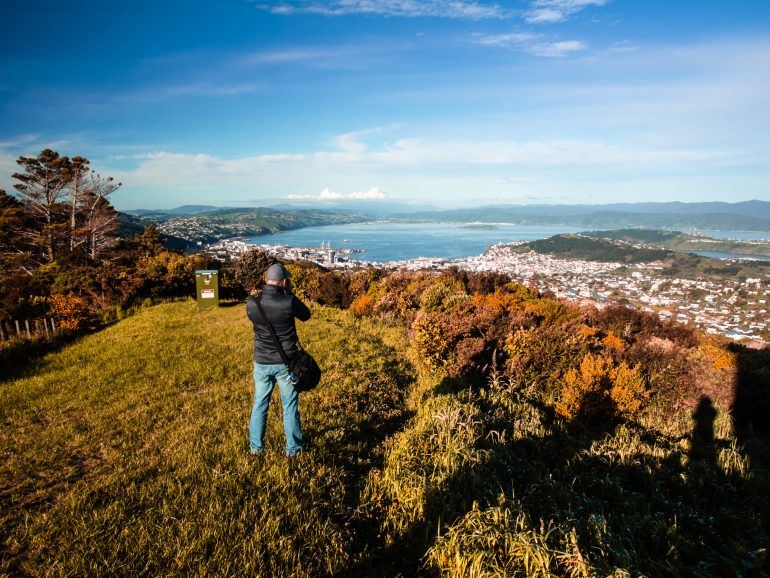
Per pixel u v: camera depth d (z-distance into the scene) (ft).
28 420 16.89
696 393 21.53
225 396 19.42
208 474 12.11
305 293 53.67
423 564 9.25
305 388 12.84
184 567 8.67
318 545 9.64
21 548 9.42
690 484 13.62
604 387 20.22
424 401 19.56
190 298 56.24
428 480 11.84
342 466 13.10
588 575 8.06
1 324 31.89
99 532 9.65
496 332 26.66
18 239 107.65
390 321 38.47
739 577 9.05
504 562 8.66
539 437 16.37
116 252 118.11
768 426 20.30
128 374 22.68
